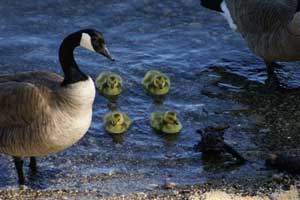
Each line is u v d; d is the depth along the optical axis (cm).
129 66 1744
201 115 1555
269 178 1304
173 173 1331
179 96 1633
